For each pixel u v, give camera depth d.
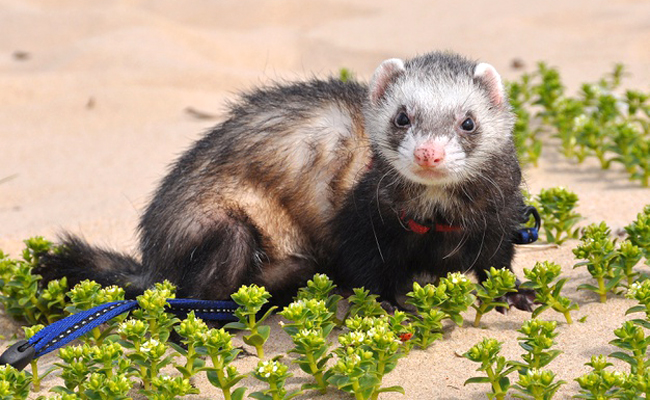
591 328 5.91
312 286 5.91
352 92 7.23
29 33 17.83
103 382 5.03
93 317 5.59
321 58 16.22
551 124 10.48
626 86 12.39
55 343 5.46
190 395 5.34
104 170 11.09
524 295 6.52
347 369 4.86
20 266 6.59
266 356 5.83
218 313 6.40
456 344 5.82
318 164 6.84
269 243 6.91
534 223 7.47
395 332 5.46
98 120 13.27
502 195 6.28
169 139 12.08
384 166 6.26
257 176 6.90
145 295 5.55
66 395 4.81
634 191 8.73
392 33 17.06
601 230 6.59
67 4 19.89
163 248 6.85
